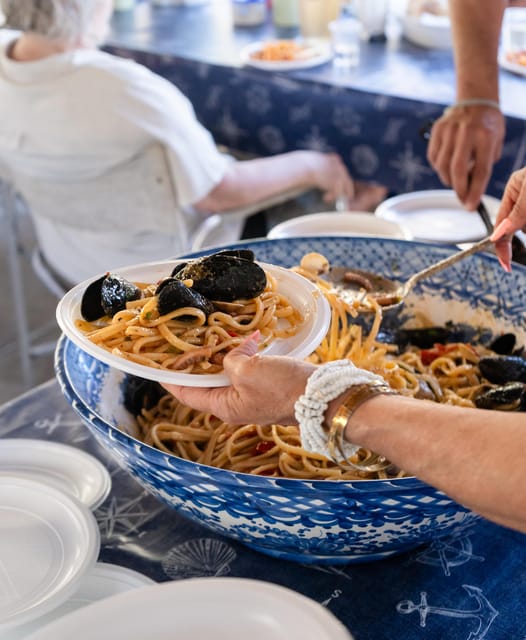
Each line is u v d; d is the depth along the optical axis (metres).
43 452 0.96
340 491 0.69
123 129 1.86
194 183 1.97
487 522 0.90
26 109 1.87
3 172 2.12
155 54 2.70
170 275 0.90
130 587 0.77
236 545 0.87
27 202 2.19
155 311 0.80
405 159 2.28
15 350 2.89
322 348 1.03
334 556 0.80
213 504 0.74
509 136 2.01
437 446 0.63
